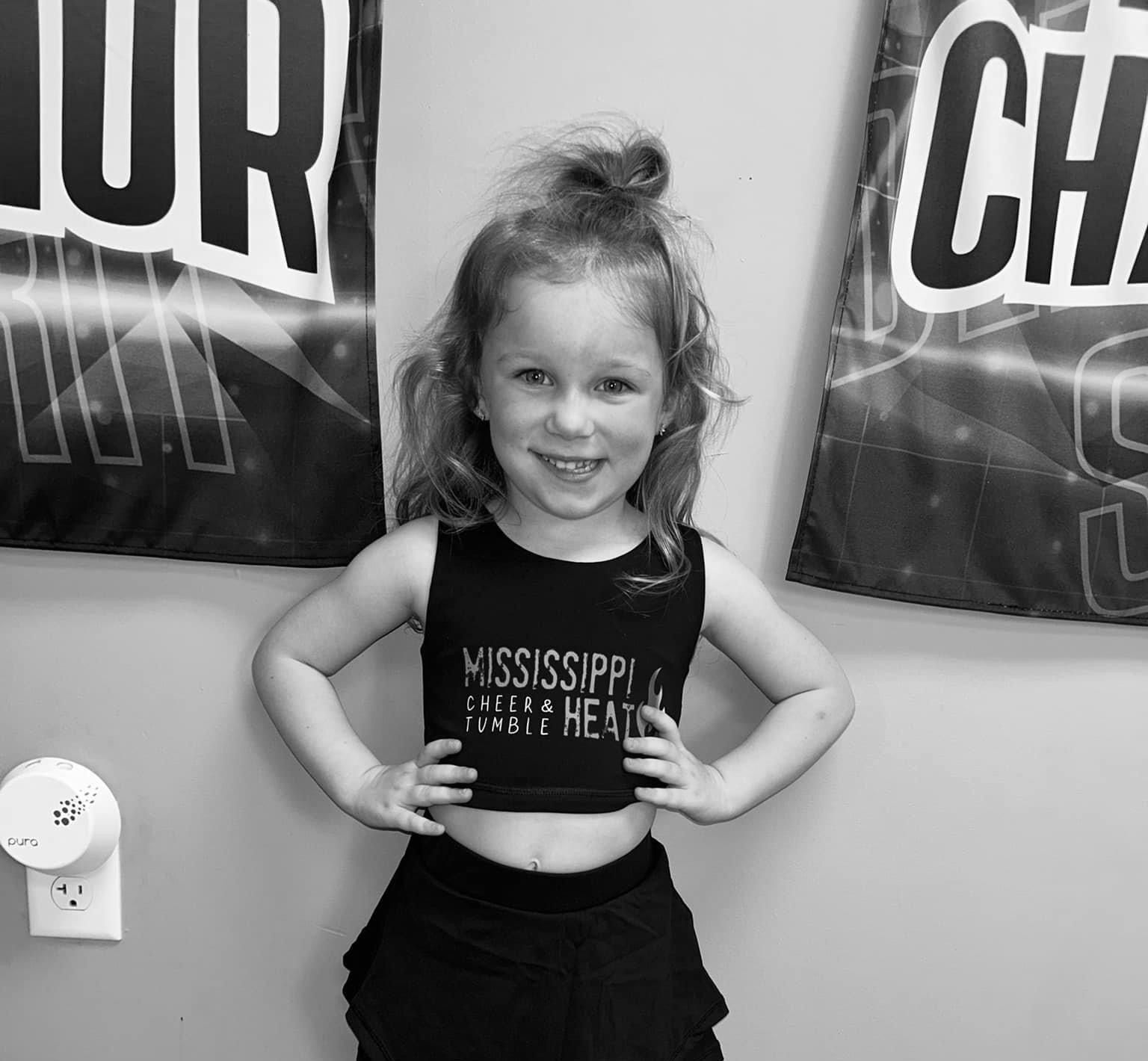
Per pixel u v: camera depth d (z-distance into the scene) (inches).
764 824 38.7
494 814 30.8
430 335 34.0
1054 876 39.2
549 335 28.3
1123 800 38.7
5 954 40.3
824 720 34.0
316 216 33.7
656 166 31.3
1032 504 35.0
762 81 34.5
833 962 39.7
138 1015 40.4
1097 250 33.6
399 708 38.0
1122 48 32.5
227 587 37.4
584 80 34.6
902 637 37.5
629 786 31.0
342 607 32.9
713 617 33.2
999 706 38.0
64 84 32.8
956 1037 40.2
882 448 34.5
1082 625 37.4
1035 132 33.0
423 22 34.4
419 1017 31.0
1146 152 33.0
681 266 31.0
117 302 34.1
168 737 38.4
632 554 32.0
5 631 37.9
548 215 29.5
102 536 35.4
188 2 32.4
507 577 31.5
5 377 34.4
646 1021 30.9
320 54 32.9
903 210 33.4
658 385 30.1
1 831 37.4
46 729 38.5
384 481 36.6
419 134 35.0
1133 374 34.3
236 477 35.0
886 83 32.8
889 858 39.0
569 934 30.0
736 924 39.4
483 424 33.5
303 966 39.7
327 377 34.4
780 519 37.0
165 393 34.5
